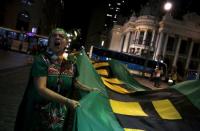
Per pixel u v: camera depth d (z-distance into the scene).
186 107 4.50
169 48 80.62
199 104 4.47
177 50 79.94
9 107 8.48
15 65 21.17
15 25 55.97
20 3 56.22
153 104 4.72
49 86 3.19
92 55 50.09
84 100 3.26
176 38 80.44
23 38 46.25
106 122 3.56
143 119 4.26
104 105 4.00
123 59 49.88
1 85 12.13
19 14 56.66
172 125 4.20
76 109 3.01
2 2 52.28
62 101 3.03
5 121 7.04
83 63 4.62
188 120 4.28
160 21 79.25
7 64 20.66
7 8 54.22
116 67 7.38
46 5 67.69
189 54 81.88
